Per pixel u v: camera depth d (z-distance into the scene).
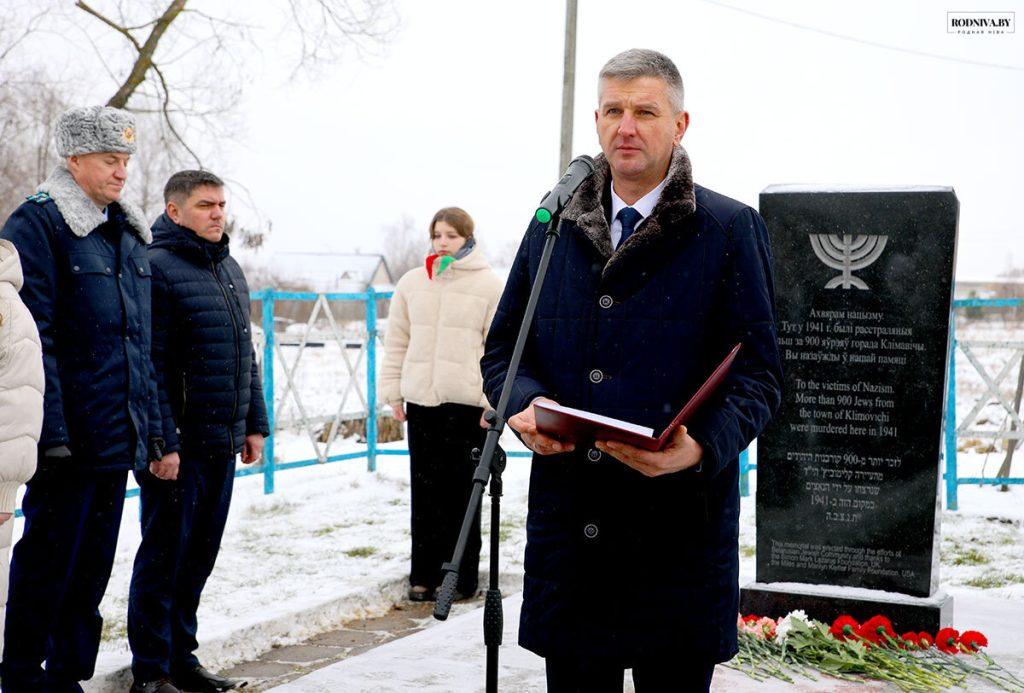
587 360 2.67
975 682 4.16
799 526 4.73
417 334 5.95
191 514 4.32
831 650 4.36
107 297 3.79
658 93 2.61
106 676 4.33
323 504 8.45
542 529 2.75
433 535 6.00
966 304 8.15
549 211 2.68
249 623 5.20
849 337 4.63
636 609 2.65
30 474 3.21
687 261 2.62
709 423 2.45
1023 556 6.84
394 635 5.48
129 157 3.85
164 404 4.17
